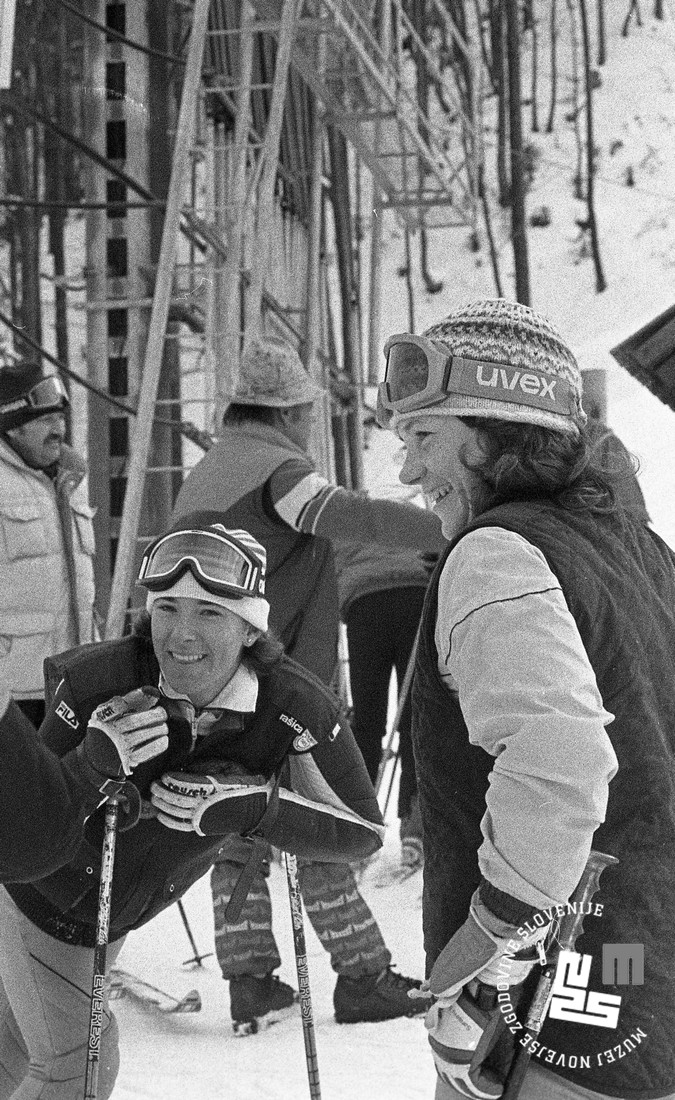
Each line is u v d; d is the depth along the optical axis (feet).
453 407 5.51
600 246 57.67
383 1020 12.00
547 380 5.52
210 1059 11.10
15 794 6.05
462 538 5.31
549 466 5.47
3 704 6.07
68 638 14.15
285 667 8.23
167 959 14.02
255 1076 10.69
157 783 7.88
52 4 47.65
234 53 26.37
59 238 49.90
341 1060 11.09
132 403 23.82
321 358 30.27
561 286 56.44
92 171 23.73
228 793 7.84
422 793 5.58
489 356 5.50
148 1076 10.68
